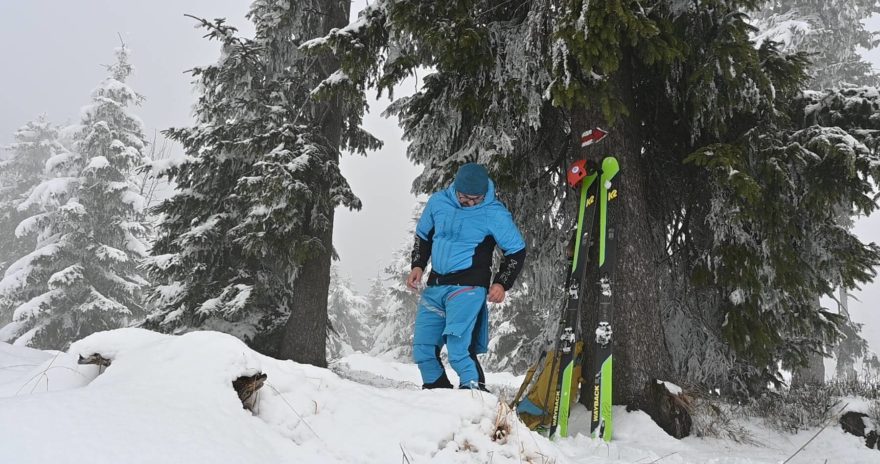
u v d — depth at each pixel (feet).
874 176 15.97
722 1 16.15
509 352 54.75
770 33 40.83
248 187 29.32
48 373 8.25
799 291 17.74
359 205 31.37
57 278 63.10
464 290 10.43
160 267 36.45
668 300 18.80
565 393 13.21
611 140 16.11
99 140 70.49
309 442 6.88
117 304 66.44
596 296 15.61
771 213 16.55
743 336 17.29
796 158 16.22
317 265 30.63
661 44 14.93
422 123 20.25
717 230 17.16
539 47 16.51
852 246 18.71
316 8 32.50
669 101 17.61
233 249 35.76
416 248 11.57
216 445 5.59
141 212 70.69
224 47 33.83
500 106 17.90
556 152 20.48
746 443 13.29
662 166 19.26
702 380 18.08
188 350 7.27
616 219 14.38
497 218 10.80
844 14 44.83
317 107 32.60
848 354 47.09
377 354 91.97
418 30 17.29
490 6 19.69
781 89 17.28
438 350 11.01
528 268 20.94
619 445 12.28
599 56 14.49
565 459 7.93
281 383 7.64
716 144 15.78
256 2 36.17
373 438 7.13
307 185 29.89
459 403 8.04
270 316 35.55
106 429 5.08
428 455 7.04
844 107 18.65
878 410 13.67
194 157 38.06
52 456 4.49
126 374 7.06
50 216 72.84
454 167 18.16
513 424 7.89
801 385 19.53
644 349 14.89
